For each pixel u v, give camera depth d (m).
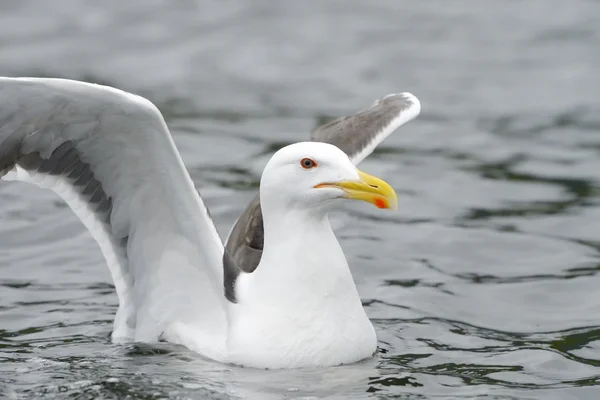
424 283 14.22
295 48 27.42
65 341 11.88
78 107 10.54
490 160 19.77
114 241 11.65
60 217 16.42
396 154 20.08
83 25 28.62
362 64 26.20
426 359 11.34
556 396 10.29
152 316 11.51
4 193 17.42
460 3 31.28
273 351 10.68
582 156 19.95
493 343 12.01
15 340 11.96
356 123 13.87
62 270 14.65
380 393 10.22
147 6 30.38
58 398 9.99
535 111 22.75
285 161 10.77
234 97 23.61
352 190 10.63
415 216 16.95
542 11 30.33
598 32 28.33
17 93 10.40
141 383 10.34
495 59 26.58
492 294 13.83
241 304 10.98
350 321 10.91
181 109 22.62
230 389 10.20
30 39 27.36
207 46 27.42
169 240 11.23
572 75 25.28
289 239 10.83
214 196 17.33
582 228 16.39
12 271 14.57
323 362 10.75
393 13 30.44
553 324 12.77
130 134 10.69
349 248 15.49
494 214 17.08
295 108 22.84
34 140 11.03
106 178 11.26
